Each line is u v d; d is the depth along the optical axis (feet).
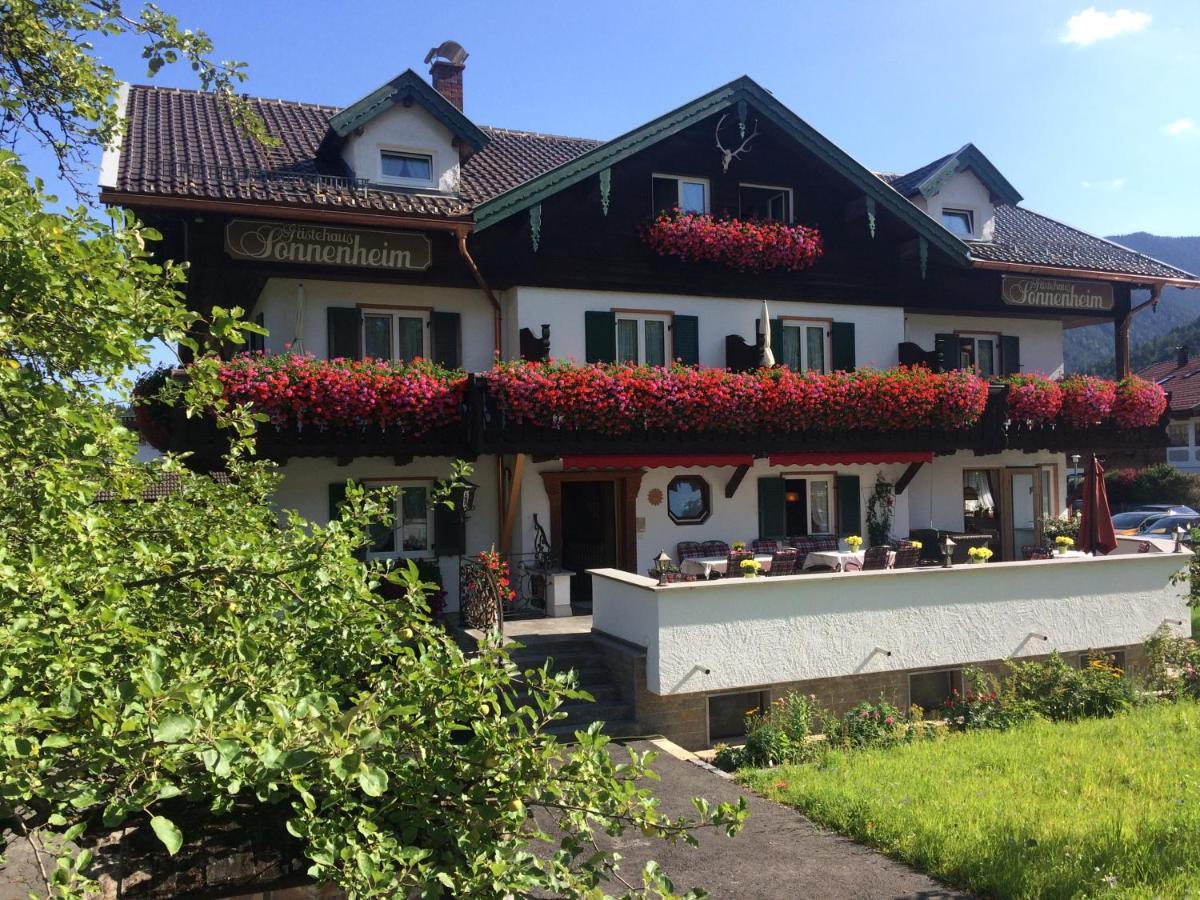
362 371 42.80
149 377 37.22
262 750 8.43
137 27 22.53
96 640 10.30
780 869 21.77
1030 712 36.40
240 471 17.62
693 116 51.98
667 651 35.19
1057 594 42.70
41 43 21.72
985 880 20.02
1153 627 44.91
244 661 11.03
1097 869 19.90
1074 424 59.93
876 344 58.65
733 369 53.93
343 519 14.93
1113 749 30.32
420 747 10.48
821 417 51.62
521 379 45.11
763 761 32.65
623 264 52.34
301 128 55.47
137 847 10.39
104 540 11.68
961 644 40.57
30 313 12.60
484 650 11.47
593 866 10.36
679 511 54.08
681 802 27.07
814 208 57.21
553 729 34.32
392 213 44.70
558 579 45.91
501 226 49.80
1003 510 64.75
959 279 61.21
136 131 48.11
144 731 8.29
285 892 10.96
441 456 47.80
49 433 12.16
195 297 46.93
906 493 59.47
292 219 43.75
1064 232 72.90
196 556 12.89
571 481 53.16
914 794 26.02
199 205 41.11
